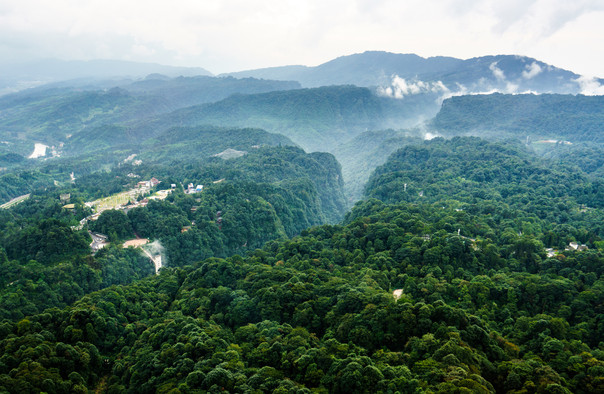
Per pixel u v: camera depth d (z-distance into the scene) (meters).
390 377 99.38
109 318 148.50
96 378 129.00
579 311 138.62
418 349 108.62
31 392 104.94
